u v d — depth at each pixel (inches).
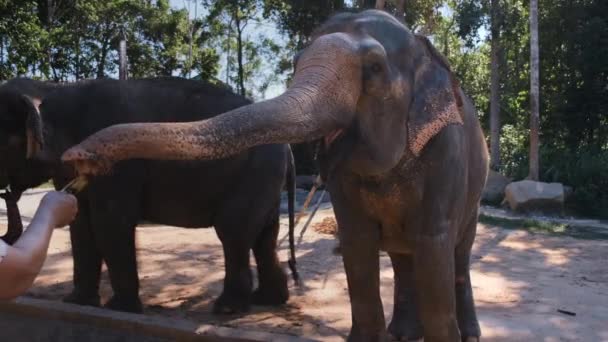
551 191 539.5
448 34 1082.7
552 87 844.6
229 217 186.9
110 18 1065.5
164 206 186.7
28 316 143.1
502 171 746.2
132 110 183.0
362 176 119.0
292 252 207.9
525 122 994.1
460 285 159.3
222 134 84.9
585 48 745.6
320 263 276.1
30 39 727.1
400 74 106.6
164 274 248.5
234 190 187.5
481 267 283.0
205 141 83.6
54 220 67.9
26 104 168.1
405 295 166.6
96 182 174.9
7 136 177.3
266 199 190.4
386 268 263.4
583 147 725.3
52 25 948.0
